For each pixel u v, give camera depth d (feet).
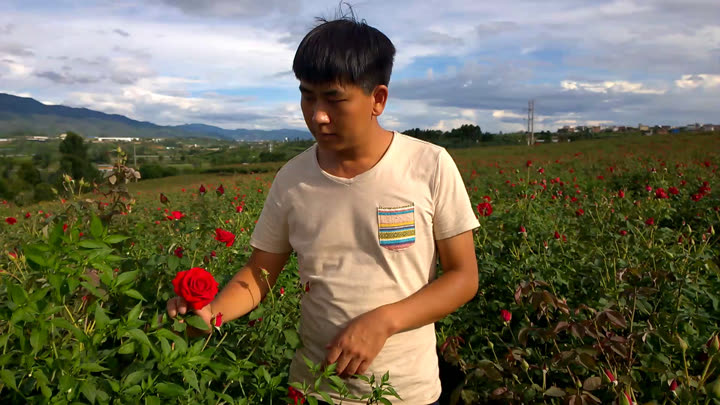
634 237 12.35
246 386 6.24
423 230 4.82
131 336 4.80
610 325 7.61
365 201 4.73
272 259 5.61
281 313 7.61
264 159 429.38
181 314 5.09
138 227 9.23
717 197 19.97
